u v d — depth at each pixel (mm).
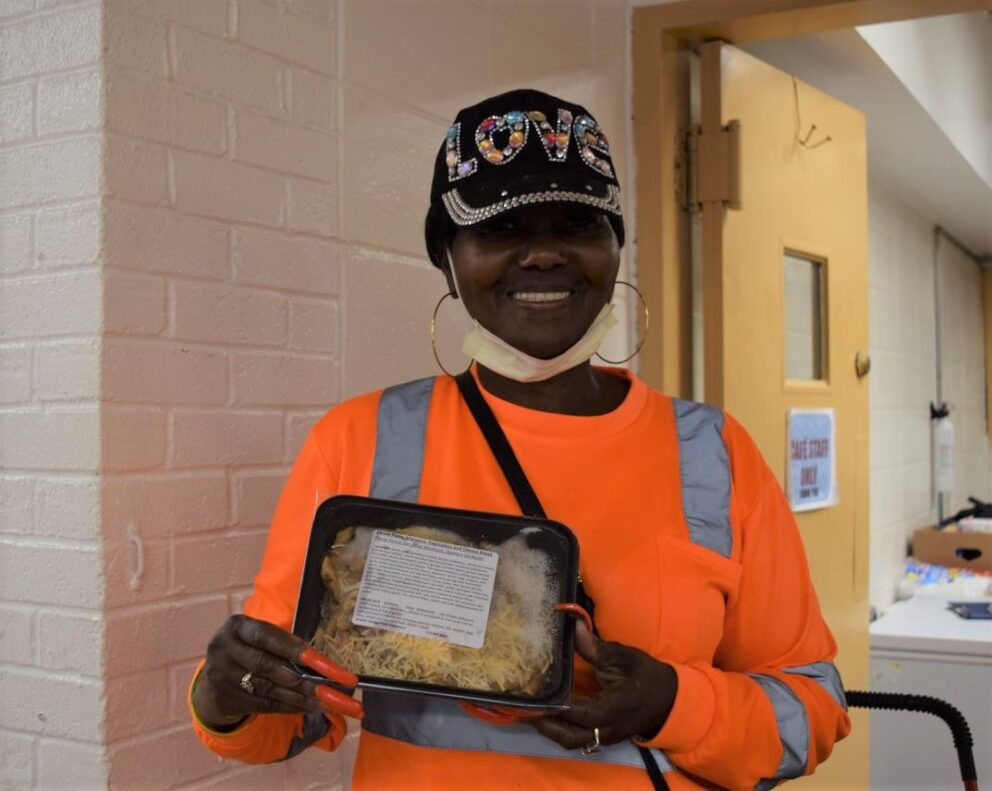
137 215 1188
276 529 1062
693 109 2318
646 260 2195
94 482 1146
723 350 2156
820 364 2549
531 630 906
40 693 1189
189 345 1253
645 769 984
